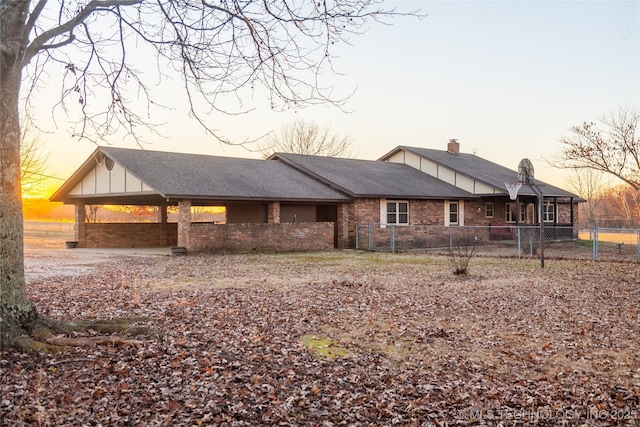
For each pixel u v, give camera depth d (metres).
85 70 7.17
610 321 8.30
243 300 9.45
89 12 6.17
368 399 4.96
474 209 29.28
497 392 5.30
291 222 23.67
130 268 14.95
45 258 18.19
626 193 43.28
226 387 4.96
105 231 24.48
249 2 6.32
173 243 26.61
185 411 4.38
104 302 9.02
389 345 6.91
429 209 26.98
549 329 7.82
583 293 10.94
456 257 19.48
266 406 4.62
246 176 23.19
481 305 9.56
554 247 26.67
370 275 13.78
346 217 24.38
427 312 8.92
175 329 6.96
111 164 21.38
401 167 31.84
